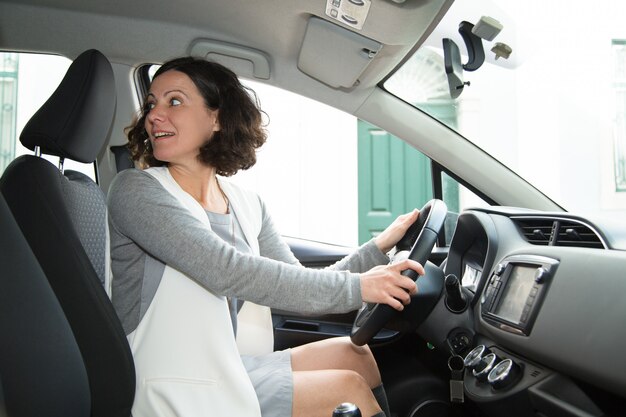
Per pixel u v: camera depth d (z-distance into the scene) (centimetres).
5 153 215
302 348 140
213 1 169
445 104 192
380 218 399
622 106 211
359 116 191
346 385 117
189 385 105
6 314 90
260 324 142
